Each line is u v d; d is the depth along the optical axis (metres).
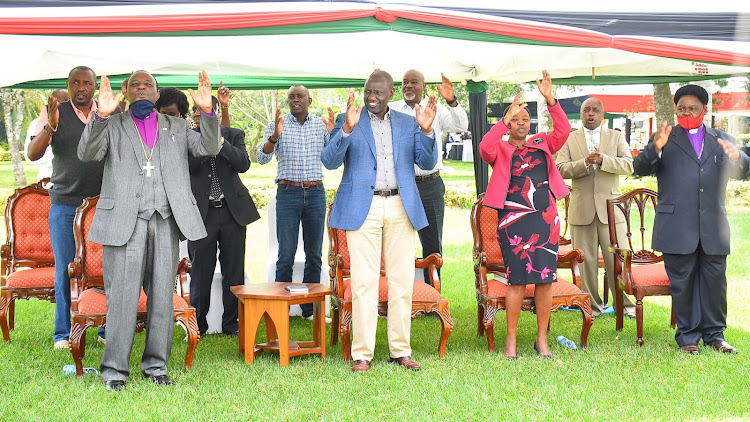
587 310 5.39
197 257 5.80
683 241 5.17
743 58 4.48
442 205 6.64
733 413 3.96
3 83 6.45
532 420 3.84
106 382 4.38
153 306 4.45
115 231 4.25
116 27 3.88
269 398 4.22
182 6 3.96
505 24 4.41
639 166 5.43
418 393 4.30
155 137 4.43
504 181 5.05
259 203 15.83
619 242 6.44
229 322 6.04
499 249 5.71
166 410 3.96
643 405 4.10
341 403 4.12
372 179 4.75
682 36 4.61
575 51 6.17
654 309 6.97
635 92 17.05
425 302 5.17
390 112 4.89
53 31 3.83
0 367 4.89
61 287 5.47
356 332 4.86
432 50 6.36
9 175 23.88
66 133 5.28
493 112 19.41
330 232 5.50
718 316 5.31
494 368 4.87
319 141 6.32
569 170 6.37
